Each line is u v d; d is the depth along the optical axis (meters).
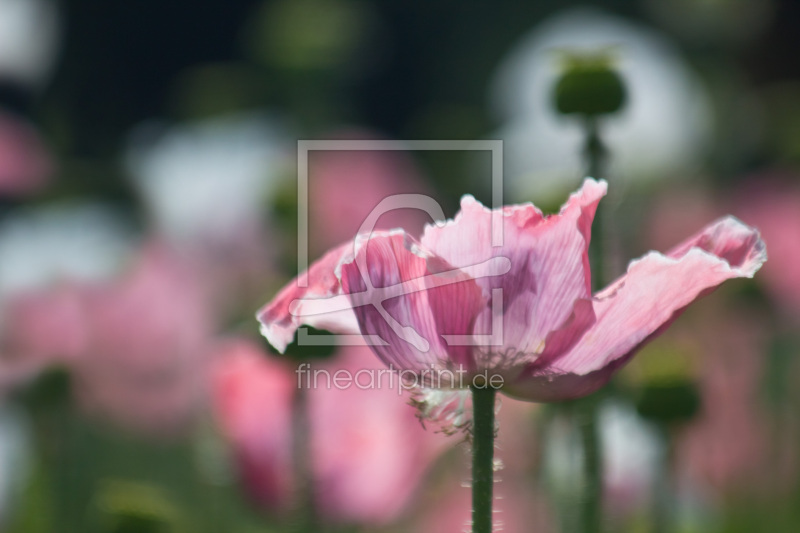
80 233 1.43
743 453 1.30
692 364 1.09
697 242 0.88
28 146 1.61
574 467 1.05
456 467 1.18
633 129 1.81
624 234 1.62
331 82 1.85
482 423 0.88
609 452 1.06
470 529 0.89
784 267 1.54
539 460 1.13
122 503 1.04
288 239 1.16
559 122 1.04
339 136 1.81
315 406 1.09
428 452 1.11
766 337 1.48
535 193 1.07
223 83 1.80
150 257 1.33
